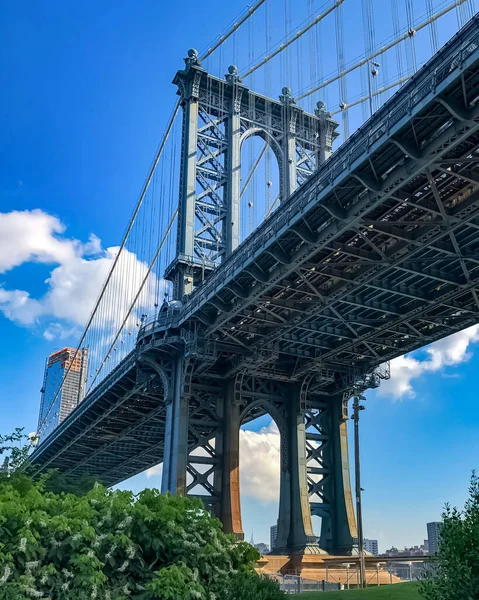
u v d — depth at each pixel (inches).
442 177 1704.0
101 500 874.1
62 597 726.5
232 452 2748.5
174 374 2758.4
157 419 3597.4
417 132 1531.7
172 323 2655.0
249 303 2293.3
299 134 3302.2
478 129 1429.6
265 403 2957.7
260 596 826.8
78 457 4842.5
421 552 4343.0
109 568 788.0
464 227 1868.8
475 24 1343.5
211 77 3149.6
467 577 607.5
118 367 3181.6
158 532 851.4
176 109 3334.2
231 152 3073.3
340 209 1784.0
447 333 2551.7
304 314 2379.4
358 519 1884.8
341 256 2095.2
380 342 2672.2
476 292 2210.9
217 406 2876.5
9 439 1398.9
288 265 2028.8
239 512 2628.0
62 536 764.6
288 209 1937.7
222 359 2871.6
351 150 1660.9
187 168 2957.7
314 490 2942.9
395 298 2369.6
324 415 3107.8
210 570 868.6
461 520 650.8
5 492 820.6
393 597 1173.1
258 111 3243.1
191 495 2677.2
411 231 1866.4
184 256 2817.4
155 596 774.5
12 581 709.9
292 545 2746.1
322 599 1229.1
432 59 1425.9
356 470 1882.4
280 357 2952.8
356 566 2449.6
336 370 2950.3
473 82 1382.9
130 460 4763.8
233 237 2942.9
